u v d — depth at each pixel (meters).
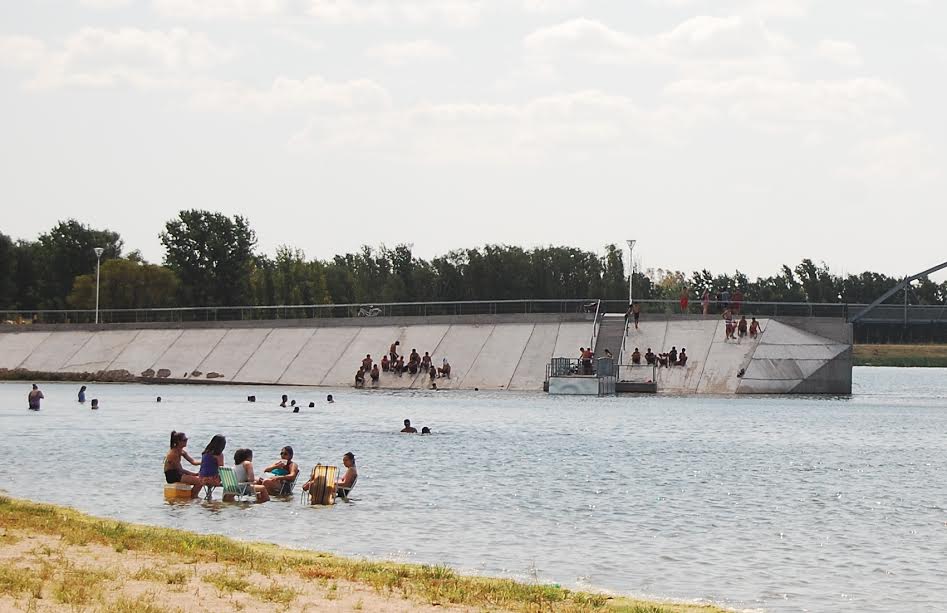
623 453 58.41
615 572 29.53
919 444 65.81
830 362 113.69
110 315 148.62
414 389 116.62
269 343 130.62
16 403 92.56
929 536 35.28
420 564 29.08
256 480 41.38
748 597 26.98
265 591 23.47
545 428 72.31
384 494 42.75
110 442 60.28
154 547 28.09
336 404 94.69
